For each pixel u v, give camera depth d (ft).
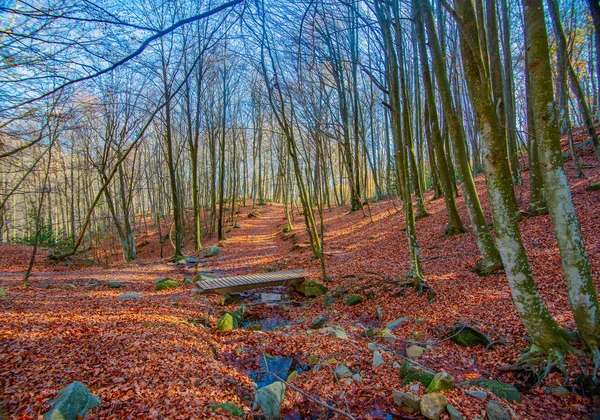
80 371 15.49
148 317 24.58
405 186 28.53
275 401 15.24
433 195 69.72
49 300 27.91
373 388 16.26
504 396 14.24
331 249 51.29
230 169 131.75
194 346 20.36
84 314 24.00
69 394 12.46
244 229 96.22
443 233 42.01
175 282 38.32
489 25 32.78
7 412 12.05
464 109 78.07
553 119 14.44
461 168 29.12
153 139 106.42
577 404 13.42
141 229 122.11
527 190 45.93
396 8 27.14
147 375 15.69
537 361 15.57
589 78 63.62
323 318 26.91
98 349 17.94
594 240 26.78
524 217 36.14
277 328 26.45
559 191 14.60
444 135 58.90
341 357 19.69
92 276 42.55
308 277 37.76
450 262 33.37
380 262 39.73
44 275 42.65
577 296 14.98
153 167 120.88
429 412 13.58
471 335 19.45
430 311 24.38
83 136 64.08
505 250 16.20
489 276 27.35
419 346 19.80
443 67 30.32
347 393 16.12
